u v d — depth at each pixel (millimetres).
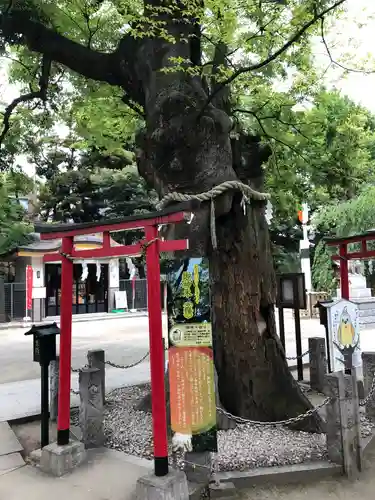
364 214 19875
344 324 5602
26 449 5270
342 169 8664
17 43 6812
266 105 7957
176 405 4074
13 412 6750
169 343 4117
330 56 4719
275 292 6055
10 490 4109
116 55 6172
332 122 8359
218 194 4984
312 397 7109
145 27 5586
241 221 5832
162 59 5453
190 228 4906
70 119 10625
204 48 6836
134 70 5992
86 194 27656
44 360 4945
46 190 28328
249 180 6172
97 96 8523
